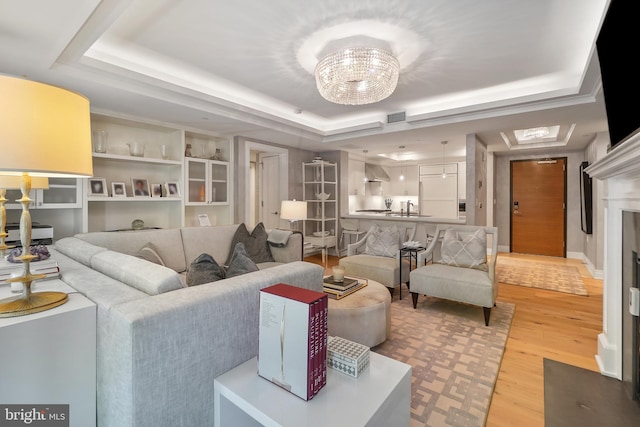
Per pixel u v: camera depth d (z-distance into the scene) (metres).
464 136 4.88
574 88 3.01
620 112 1.51
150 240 3.10
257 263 3.62
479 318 3.08
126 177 3.95
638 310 1.76
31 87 0.96
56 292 1.22
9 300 1.11
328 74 2.56
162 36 2.32
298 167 6.12
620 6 1.42
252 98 3.74
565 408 1.76
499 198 6.88
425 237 5.07
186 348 1.09
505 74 3.01
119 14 1.77
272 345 1.04
